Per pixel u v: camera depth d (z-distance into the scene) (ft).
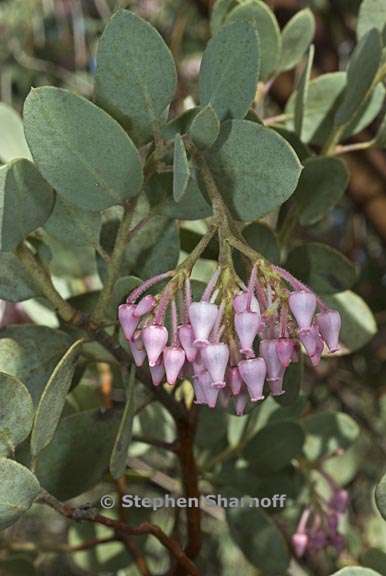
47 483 1.13
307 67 1.22
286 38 1.29
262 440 1.33
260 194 1.03
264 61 1.26
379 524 1.66
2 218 1.05
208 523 1.83
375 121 1.59
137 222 1.14
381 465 1.99
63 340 1.13
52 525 2.02
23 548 1.44
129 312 1.03
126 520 1.37
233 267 1.05
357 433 1.43
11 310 1.59
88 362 1.18
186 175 0.98
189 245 1.25
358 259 2.08
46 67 2.35
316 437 1.43
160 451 1.45
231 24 1.03
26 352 1.12
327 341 1.03
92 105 1.02
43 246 1.16
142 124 1.07
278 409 1.35
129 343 1.07
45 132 1.03
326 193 1.22
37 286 1.11
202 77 1.06
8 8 2.35
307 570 1.62
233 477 1.35
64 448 1.13
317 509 1.41
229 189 1.04
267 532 1.34
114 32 1.03
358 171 1.63
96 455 1.14
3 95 2.33
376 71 1.18
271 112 1.81
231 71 1.04
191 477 1.23
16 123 1.38
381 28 1.25
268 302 1.01
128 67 1.05
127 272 1.15
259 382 1.01
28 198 1.06
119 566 1.41
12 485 1.02
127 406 1.06
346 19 2.00
